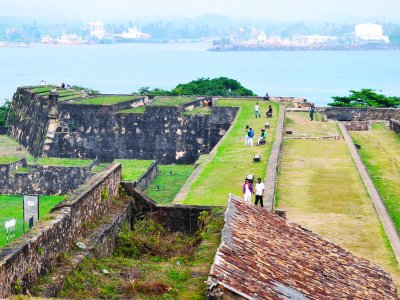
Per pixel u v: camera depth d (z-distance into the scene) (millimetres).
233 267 22031
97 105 95500
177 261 28188
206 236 28609
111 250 28703
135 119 95500
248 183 42688
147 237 30672
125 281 23859
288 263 24719
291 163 62938
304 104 105688
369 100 115938
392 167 66625
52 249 23688
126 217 31609
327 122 92062
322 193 51344
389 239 40906
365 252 38719
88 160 82375
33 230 23125
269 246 25875
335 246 29219
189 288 23250
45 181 77812
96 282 23750
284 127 84188
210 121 94750
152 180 75750
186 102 98938
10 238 54562
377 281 27438
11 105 118688
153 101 100562
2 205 71250
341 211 46594
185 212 32469
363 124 96688
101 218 29594
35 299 19000
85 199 27734
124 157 95562
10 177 77875
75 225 26406
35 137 98688
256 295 20641
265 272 22891
